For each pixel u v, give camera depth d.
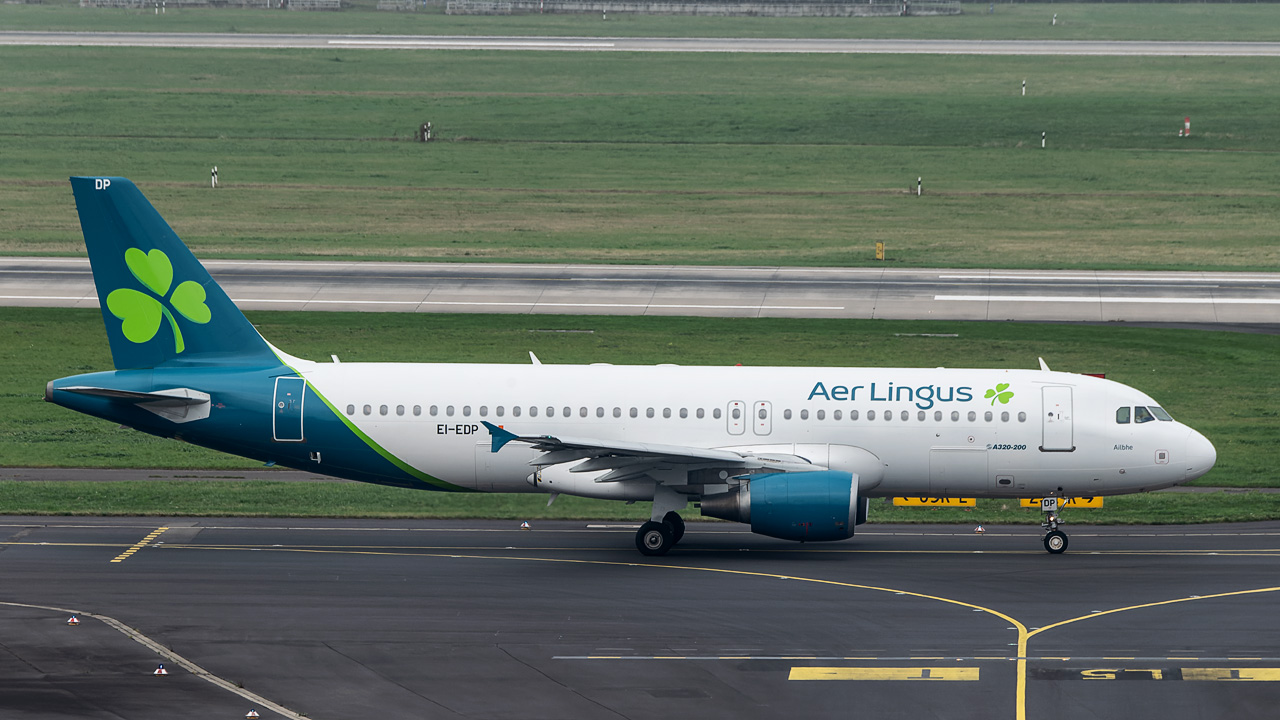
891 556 161.62
